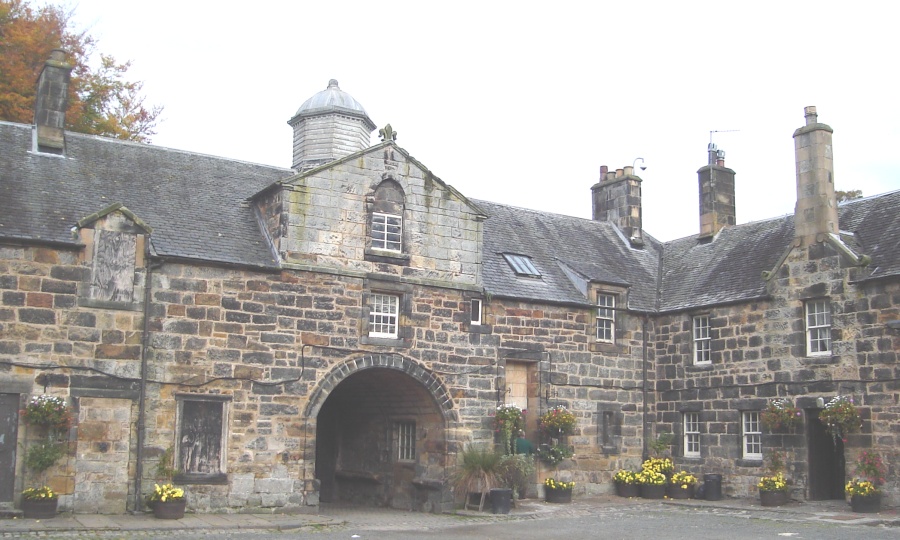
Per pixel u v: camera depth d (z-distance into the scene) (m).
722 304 23.95
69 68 20.81
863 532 16.58
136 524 16.05
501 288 22.84
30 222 17.48
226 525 16.48
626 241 28.78
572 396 23.83
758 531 16.77
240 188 22.12
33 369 16.91
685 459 24.42
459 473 20.45
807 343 22.00
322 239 20.11
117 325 17.73
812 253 22.03
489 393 22.12
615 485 24.22
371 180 20.94
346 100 28.64
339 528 17.12
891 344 19.97
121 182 20.27
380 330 20.84
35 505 16.30
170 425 18.02
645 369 25.38
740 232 26.72
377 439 23.92
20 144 19.91
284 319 19.48
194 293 18.61
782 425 22.06
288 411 19.28
